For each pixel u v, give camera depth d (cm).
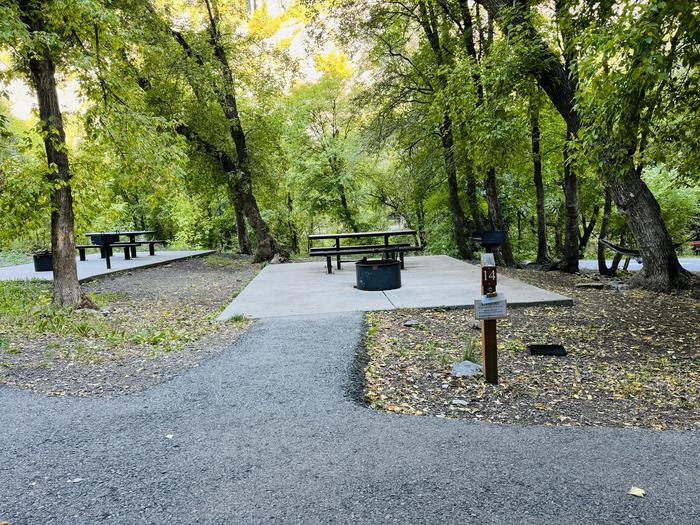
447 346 478
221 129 1379
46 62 677
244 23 1511
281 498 211
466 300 666
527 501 205
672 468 233
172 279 1083
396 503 205
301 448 259
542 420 303
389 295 718
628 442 265
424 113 1316
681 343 502
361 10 1324
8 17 538
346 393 342
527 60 767
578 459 244
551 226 2119
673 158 675
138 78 1155
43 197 672
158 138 736
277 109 1911
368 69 1502
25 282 958
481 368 398
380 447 259
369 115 1570
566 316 611
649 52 367
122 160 752
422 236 2273
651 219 800
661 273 793
